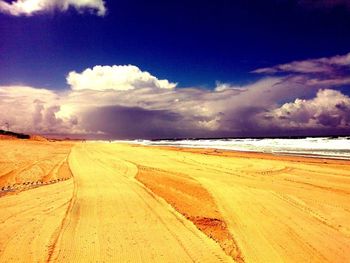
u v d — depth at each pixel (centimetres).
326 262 615
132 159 2692
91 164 2241
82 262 588
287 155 3164
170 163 2373
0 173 1745
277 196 1164
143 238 715
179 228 789
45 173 1769
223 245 696
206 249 658
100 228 779
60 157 2805
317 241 720
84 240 697
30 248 648
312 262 614
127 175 1675
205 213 930
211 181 1484
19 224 802
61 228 773
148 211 938
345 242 716
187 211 946
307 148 4216
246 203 1051
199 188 1298
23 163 2219
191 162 2473
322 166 2166
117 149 4384
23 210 939
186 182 1447
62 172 1811
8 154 2919
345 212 956
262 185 1404
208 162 2477
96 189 1268
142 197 1120
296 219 881
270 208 991
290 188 1342
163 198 1105
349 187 1381
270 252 660
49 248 648
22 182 1486
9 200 1072
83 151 3781
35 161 2373
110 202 1044
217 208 988
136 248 657
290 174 1797
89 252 633
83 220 843
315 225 830
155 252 638
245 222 853
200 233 754
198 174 1744
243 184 1419
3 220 838
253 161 2561
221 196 1150
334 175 1752
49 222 820
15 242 679
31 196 1137
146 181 1470
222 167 2128
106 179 1530
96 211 933
